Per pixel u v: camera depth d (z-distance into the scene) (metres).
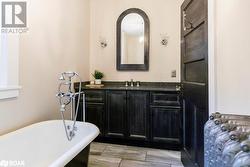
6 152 1.61
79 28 3.17
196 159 1.86
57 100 2.62
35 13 2.18
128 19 3.41
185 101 2.28
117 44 3.45
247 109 1.24
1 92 1.72
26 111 2.07
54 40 2.53
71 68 2.95
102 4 3.50
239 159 0.76
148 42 3.33
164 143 2.84
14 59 1.89
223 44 1.51
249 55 1.20
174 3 3.25
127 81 3.42
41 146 1.99
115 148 2.86
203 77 1.64
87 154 1.87
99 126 3.03
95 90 3.03
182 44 2.37
